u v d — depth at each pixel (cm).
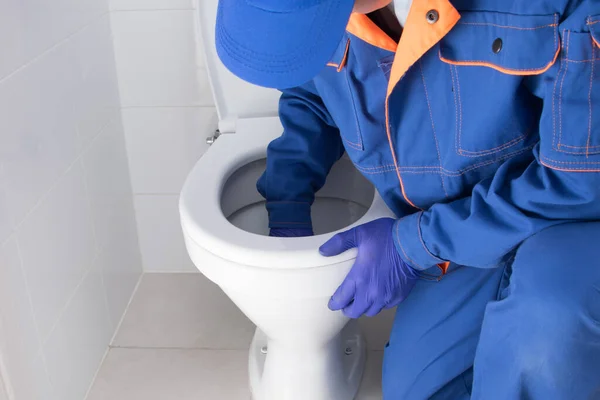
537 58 81
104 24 141
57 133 120
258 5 75
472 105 90
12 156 104
